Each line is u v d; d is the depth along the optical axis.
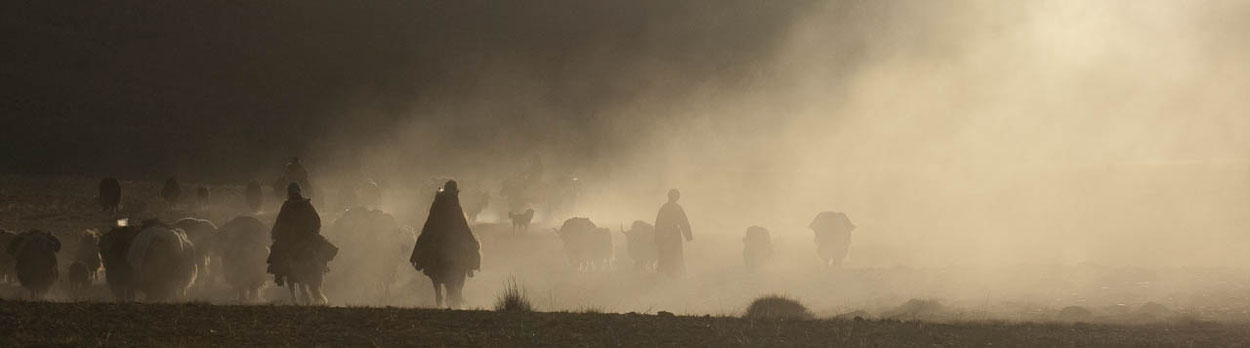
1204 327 27.62
